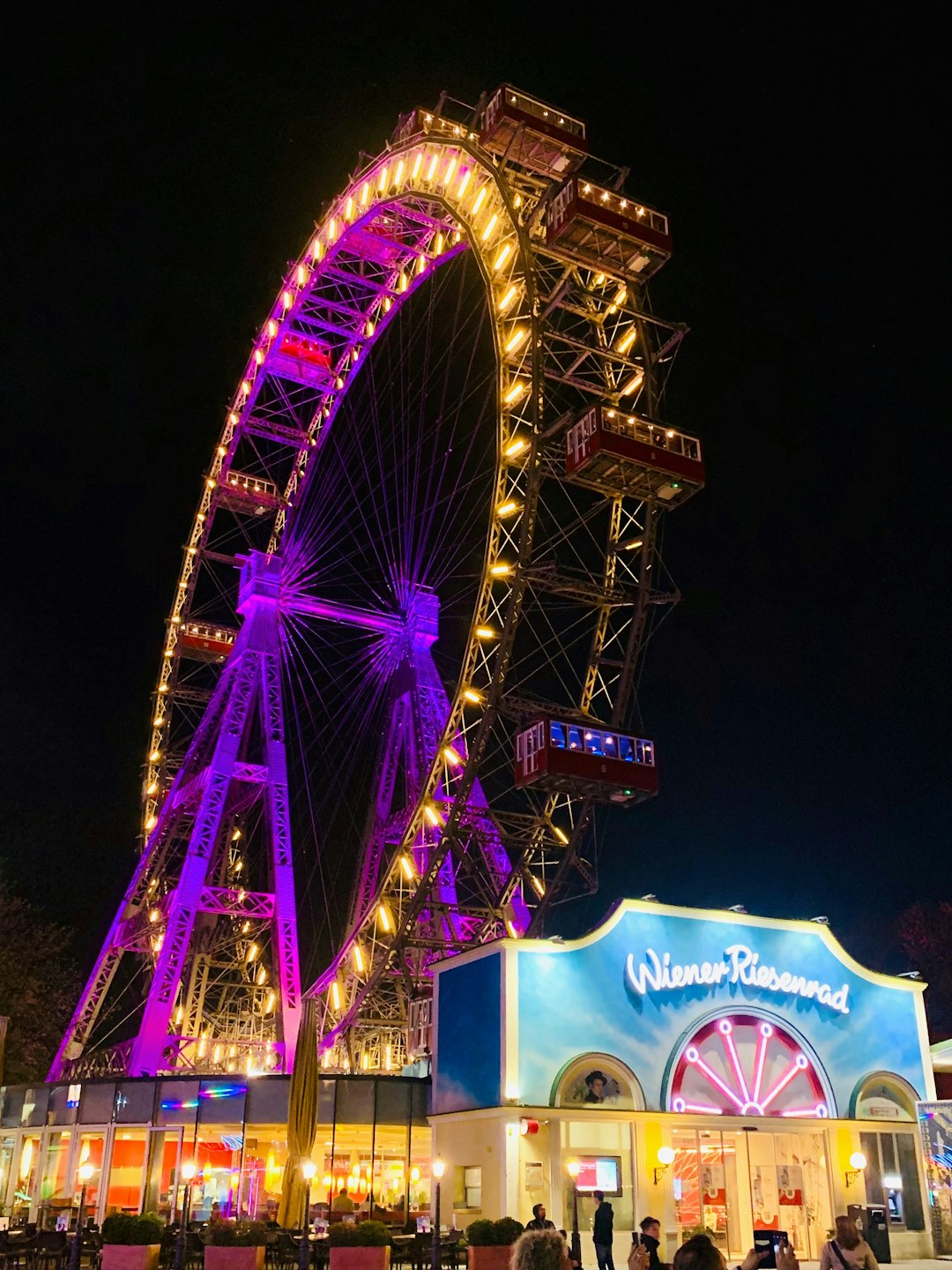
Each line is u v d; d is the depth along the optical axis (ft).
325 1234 94.32
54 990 208.74
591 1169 92.94
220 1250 72.38
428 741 201.77
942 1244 102.58
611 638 144.97
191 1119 114.42
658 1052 98.22
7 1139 132.26
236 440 222.28
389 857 206.59
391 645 216.95
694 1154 97.71
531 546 137.69
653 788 132.46
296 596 212.43
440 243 186.39
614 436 134.31
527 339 148.56
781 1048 103.81
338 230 193.26
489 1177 92.17
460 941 146.41
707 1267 29.45
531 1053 93.40
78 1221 71.26
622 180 156.04
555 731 128.98
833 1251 43.06
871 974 111.86
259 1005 201.05
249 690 203.62
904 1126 106.22
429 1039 118.01
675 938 103.50
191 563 228.43
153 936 203.51
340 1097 111.45
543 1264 24.21
